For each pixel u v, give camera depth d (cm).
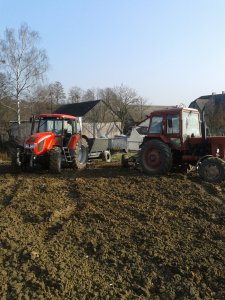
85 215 791
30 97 3306
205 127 1076
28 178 1119
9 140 2052
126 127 5197
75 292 544
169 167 1082
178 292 552
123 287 560
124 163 1272
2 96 3234
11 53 3184
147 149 1114
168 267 603
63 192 954
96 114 4909
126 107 5062
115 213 800
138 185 985
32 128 1324
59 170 1177
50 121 1294
